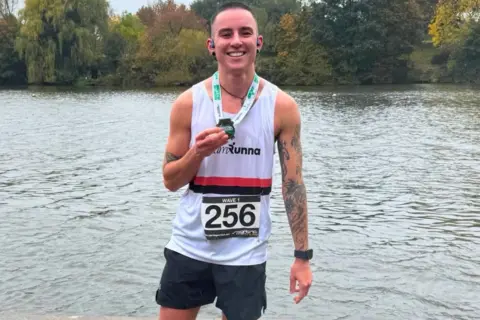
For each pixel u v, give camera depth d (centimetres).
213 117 297
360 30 6719
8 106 3884
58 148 1911
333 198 1159
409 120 2831
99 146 1961
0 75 6975
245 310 300
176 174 295
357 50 6750
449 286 679
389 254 797
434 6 8419
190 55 7012
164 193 1197
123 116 3155
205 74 7012
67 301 637
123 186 1278
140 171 1473
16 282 689
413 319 593
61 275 713
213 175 296
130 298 645
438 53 7269
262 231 304
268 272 717
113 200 1136
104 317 499
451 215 1021
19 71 7094
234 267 298
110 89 6378
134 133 2350
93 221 973
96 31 6881
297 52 7075
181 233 307
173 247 310
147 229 925
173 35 7294
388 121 2805
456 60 6662
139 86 6919
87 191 1226
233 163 295
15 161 1644
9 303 629
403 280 698
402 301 636
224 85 298
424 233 906
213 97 297
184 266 305
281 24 7219
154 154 1775
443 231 918
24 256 787
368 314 603
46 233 901
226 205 296
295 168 306
